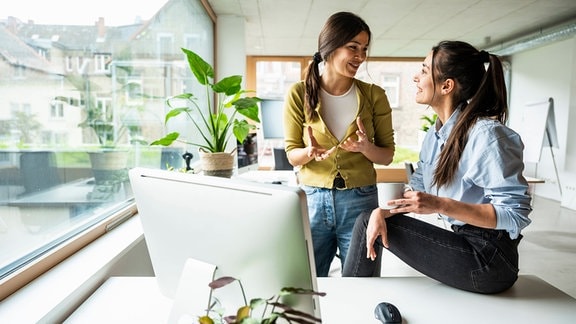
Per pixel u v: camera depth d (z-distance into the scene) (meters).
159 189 0.76
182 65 3.36
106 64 1.74
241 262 0.67
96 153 1.64
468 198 1.15
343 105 1.64
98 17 1.65
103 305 0.96
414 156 8.30
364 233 1.22
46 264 1.13
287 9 4.80
